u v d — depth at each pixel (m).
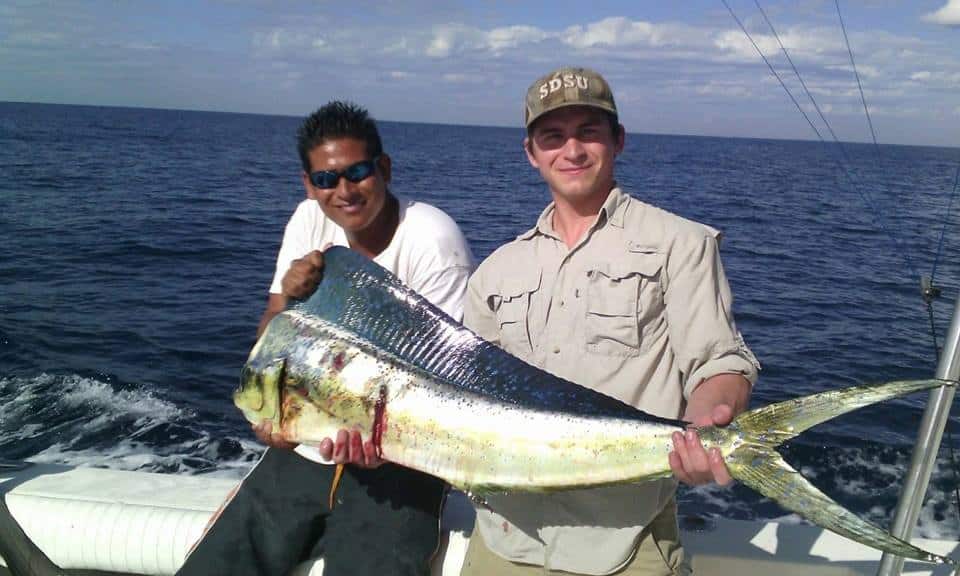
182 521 2.90
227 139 74.94
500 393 2.15
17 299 10.34
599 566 2.27
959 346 2.16
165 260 13.78
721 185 39.03
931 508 4.88
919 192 18.34
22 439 5.87
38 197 22.22
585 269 2.33
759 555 2.81
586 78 2.33
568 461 2.02
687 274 2.21
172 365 7.79
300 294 2.44
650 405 2.25
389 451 2.25
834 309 11.08
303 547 2.74
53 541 2.92
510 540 2.40
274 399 2.37
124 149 49.56
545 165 2.39
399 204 2.87
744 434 1.77
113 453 5.65
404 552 2.58
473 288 2.61
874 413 6.64
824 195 35.22
